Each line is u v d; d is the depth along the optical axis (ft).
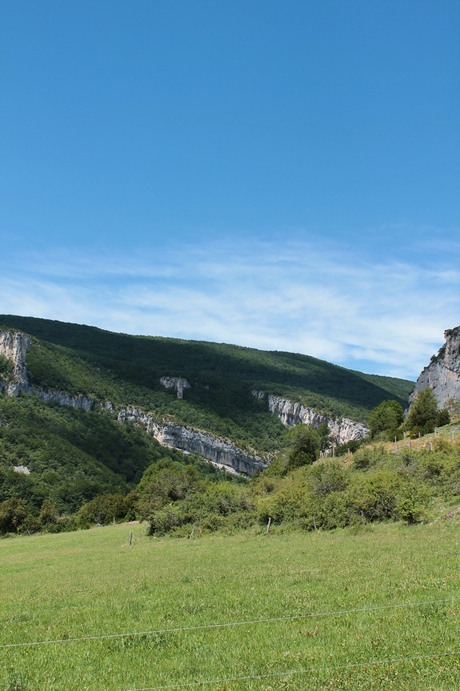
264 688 34.81
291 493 173.27
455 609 45.70
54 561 140.87
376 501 143.13
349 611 49.98
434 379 393.70
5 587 97.50
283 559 92.32
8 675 41.81
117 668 41.57
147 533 189.57
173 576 82.89
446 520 114.11
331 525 143.95
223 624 50.67
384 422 352.90
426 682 33.45
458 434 234.58
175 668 40.19
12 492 380.37
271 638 44.60
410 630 42.04
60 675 41.47
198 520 184.55
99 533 235.40
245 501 196.03
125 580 84.53
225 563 95.40
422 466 170.30
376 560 77.20
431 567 65.36
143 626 52.85
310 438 346.33
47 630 54.80
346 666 37.01
